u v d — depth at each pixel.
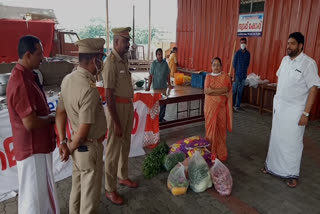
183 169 2.68
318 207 2.47
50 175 1.89
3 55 5.75
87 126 1.60
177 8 9.10
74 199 1.97
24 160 1.72
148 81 4.63
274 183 2.89
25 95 1.56
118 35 2.15
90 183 1.79
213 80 3.25
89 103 1.59
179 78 5.36
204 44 8.20
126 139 2.53
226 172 2.68
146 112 3.67
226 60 7.47
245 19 6.70
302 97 2.63
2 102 2.71
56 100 2.84
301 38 2.54
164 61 4.52
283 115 2.76
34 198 1.80
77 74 1.64
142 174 3.01
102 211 2.31
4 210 2.29
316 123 5.29
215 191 2.68
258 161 3.45
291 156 2.80
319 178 3.04
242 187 2.79
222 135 3.38
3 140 2.46
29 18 6.36
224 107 3.31
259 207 2.44
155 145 3.85
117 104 2.27
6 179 2.54
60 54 7.20
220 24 7.49
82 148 1.71
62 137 1.75
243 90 6.75
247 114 5.89
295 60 2.61
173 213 2.31
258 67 6.56
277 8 5.92
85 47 1.62
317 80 2.51
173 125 4.55
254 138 4.32
